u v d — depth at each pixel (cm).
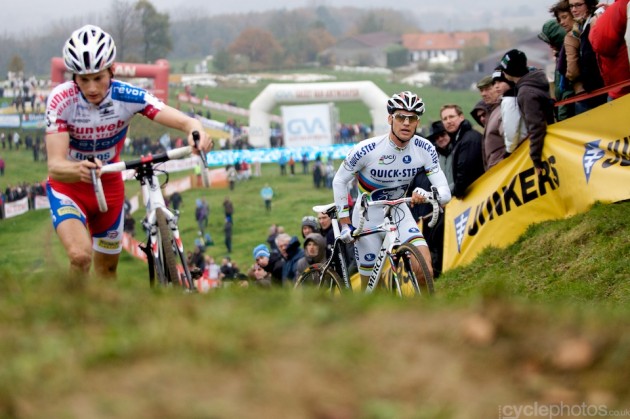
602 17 1200
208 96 15000
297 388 407
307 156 7644
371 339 471
